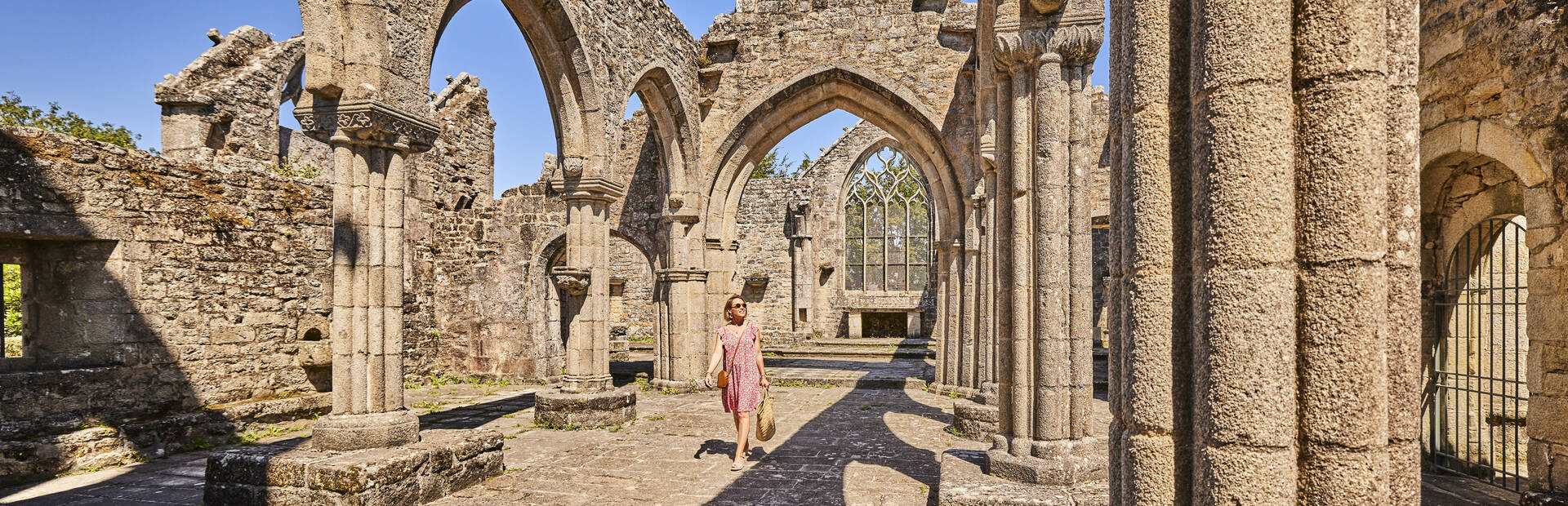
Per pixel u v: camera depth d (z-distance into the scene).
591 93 9.54
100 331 8.00
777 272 23.67
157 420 7.89
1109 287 2.68
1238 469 2.06
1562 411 5.36
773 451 7.65
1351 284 2.01
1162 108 2.35
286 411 9.43
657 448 7.83
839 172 24.38
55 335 8.04
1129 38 2.46
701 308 13.19
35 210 7.43
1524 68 5.55
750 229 23.91
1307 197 2.08
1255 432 2.05
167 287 8.56
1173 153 2.34
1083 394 5.03
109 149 8.09
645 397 12.24
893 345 21.19
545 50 9.32
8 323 13.23
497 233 14.62
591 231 9.74
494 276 14.59
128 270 8.16
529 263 14.46
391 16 6.10
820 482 6.37
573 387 9.48
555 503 5.73
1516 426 6.71
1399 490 2.06
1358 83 2.04
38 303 8.09
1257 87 2.10
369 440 5.73
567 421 9.12
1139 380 2.36
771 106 13.19
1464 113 6.21
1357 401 2.00
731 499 5.85
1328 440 2.01
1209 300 2.14
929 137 12.61
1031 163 5.27
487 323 14.58
